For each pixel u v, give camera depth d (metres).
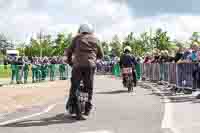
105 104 11.47
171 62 18.00
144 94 15.02
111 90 17.25
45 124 7.97
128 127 7.55
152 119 8.53
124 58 16.31
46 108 10.67
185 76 15.16
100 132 7.07
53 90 17.17
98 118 8.71
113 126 7.68
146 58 25.66
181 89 15.75
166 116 8.95
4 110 10.39
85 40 8.82
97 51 9.00
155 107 10.67
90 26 9.05
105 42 76.56
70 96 8.76
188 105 11.09
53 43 89.62
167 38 58.25
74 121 8.33
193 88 14.52
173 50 18.44
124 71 16.27
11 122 8.26
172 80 17.11
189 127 7.55
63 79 29.62
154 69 22.75
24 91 16.33
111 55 44.66
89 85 8.83
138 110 10.05
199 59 14.28
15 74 22.78
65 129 7.39
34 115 9.30
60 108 10.62
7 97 13.51
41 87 19.28
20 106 11.30
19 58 23.28
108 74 43.41
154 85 20.36
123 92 16.09
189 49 15.34
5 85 20.78
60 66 29.44
